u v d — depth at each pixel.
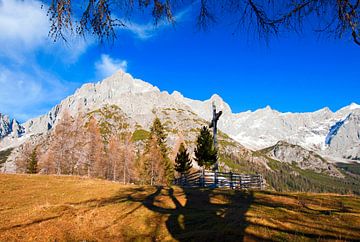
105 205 16.58
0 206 17.81
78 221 13.09
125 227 12.06
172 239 10.18
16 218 14.12
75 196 20.97
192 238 10.02
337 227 10.92
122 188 24.88
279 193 19.97
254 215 12.77
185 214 13.63
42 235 11.35
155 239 10.38
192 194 19.98
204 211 14.23
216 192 20.59
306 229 10.60
